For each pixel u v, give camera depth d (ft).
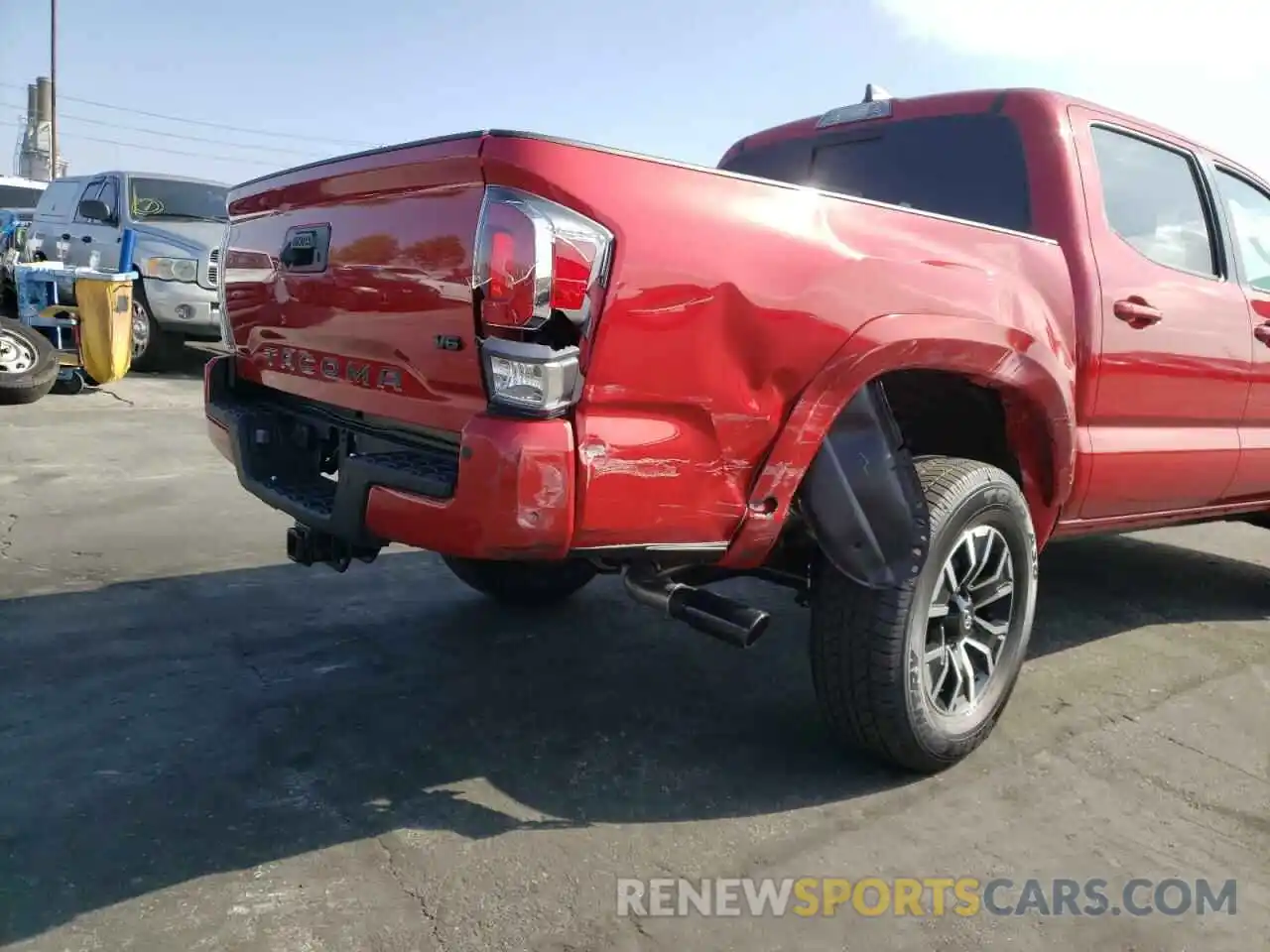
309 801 8.74
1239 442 13.47
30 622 12.51
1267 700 11.98
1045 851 8.50
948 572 9.33
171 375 35.40
